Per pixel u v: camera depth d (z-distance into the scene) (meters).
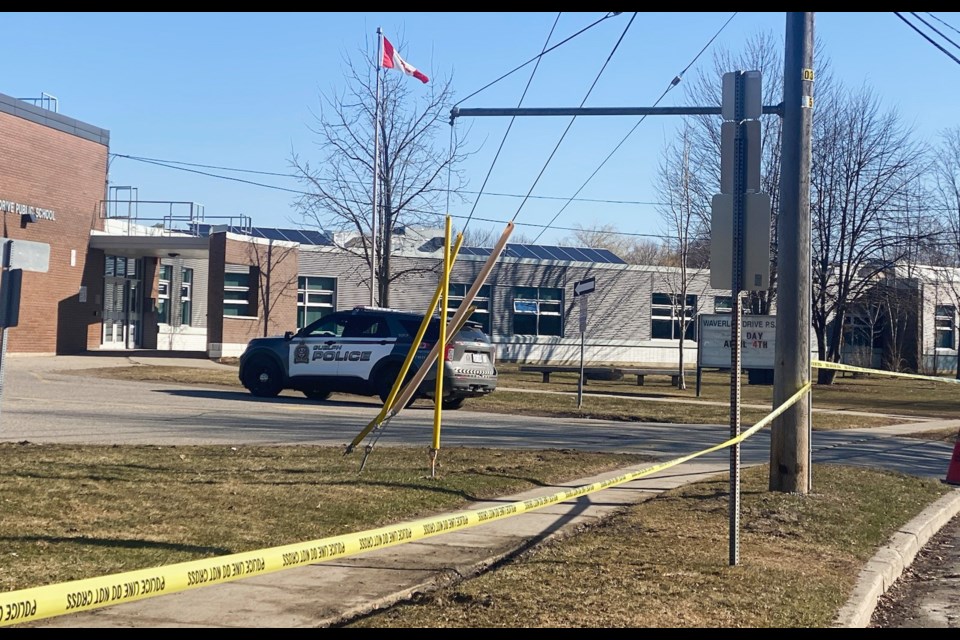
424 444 13.30
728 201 7.38
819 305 37.44
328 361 19.23
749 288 7.20
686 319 48.50
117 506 7.93
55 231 29.80
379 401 20.72
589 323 46.28
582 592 6.16
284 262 33.66
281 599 5.98
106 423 14.01
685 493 10.12
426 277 41.81
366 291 40.19
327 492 8.98
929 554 8.91
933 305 47.72
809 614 6.04
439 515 8.60
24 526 7.09
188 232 37.81
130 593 3.38
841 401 29.92
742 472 11.85
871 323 47.19
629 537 7.90
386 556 7.24
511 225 9.67
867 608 6.52
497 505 9.29
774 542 8.03
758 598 6.26
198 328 38.38
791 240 9.88
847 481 11.17
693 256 39.66
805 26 9.72
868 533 8.77
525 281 44.75
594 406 22.14
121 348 33.53
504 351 43.94
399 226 35.16
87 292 31.33
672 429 18.11
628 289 47.28
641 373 33.00
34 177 28.88
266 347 19.84
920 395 33.50
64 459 9.97
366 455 10.29
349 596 6.09
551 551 7.33
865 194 35.03
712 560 7.18
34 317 28.91
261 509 8.15
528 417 19.27
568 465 11.70
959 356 41.91
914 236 34.69
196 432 13.43
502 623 5.48
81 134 31.00
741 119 7.43
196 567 3.67
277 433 13.80
